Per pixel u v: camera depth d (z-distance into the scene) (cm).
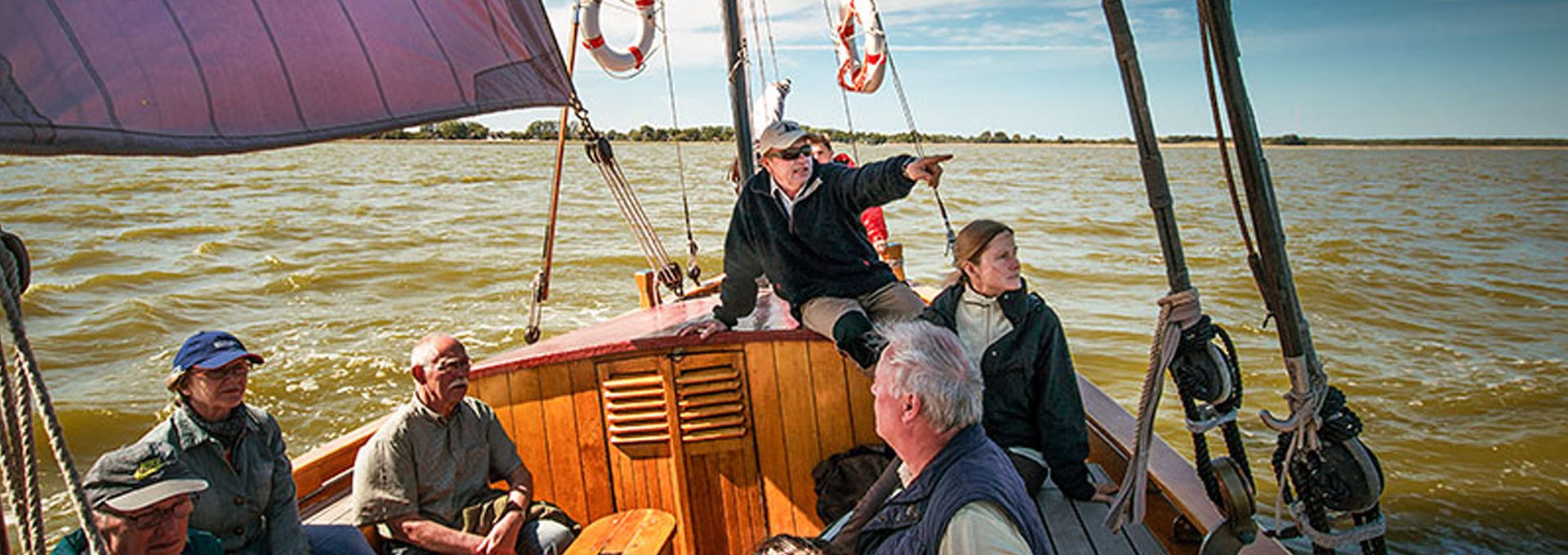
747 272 339
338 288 1406
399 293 1369
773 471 354
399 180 4622
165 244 1905
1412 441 747
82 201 3025
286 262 1655
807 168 312
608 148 416
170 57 186
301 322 1161
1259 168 159
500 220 2411
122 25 178
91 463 715
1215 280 1484
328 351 1000
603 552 311
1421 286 1455
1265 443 743
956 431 163
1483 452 719
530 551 318
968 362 165
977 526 149
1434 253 1914
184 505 229
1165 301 180
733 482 356
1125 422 341
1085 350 1043
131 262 1677
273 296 1347
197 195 3375
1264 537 230
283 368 938
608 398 355
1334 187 4994
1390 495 651
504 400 359
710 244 1858
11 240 118
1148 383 186
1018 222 2405
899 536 161
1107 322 1179
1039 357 274
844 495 334
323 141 217
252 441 270
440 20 262
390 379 902
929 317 282
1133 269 1619
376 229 2184
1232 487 197
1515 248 2028
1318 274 1530
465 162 8344
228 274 1533
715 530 360
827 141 476
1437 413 812
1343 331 1144
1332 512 176
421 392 307
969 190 3856
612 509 363
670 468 357
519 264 1596
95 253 1741
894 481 229
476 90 268
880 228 516
